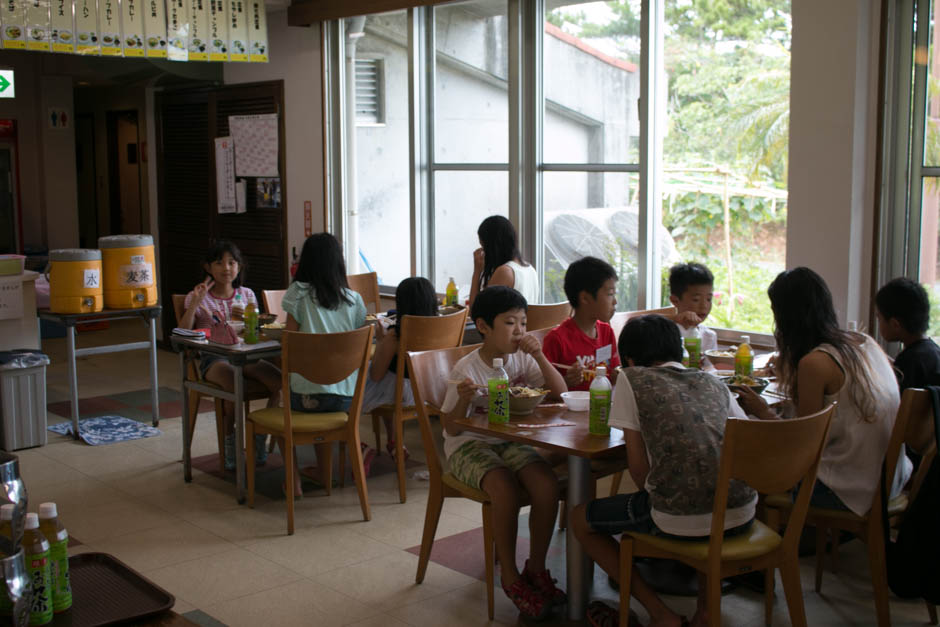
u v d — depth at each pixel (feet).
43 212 31.58
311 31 21.95
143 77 25.40
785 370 9.86
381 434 17.57
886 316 10.77
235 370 13.38
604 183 17.28
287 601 10.33
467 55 19.31
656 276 16.69
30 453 16.21
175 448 16.49
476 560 11.49
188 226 25.95
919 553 9.13
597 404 9.05
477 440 10.30
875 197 13.47
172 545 12.01
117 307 17.28
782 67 14.52
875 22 13.24
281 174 23.16
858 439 9.30
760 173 15.02
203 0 19.77
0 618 5.49
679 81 15.89
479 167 19.44
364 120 21.62
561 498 9.89
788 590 8.57
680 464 8.20
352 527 12.65
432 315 14.05
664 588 10.62
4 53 30.09
